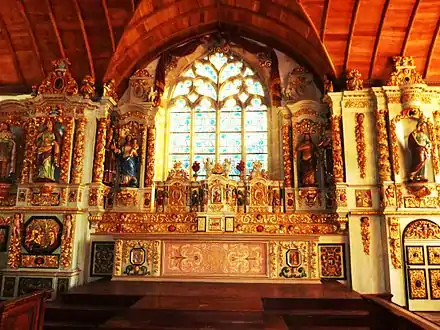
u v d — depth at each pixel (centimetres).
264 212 1299
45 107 1293
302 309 962
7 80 1431
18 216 1230
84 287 1098
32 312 730
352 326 917
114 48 1324
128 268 1212
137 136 1392
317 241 1199
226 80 1504
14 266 1199
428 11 1195
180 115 1489
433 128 1232
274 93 1437
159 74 1462
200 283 1169
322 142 1316
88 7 1233
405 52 1302
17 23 1280
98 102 1318
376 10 1208
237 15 1413
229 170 1327
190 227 1276
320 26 1264
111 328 666
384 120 1252
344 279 1219
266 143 1441
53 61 1332
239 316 746
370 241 1199
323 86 1401
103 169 1295
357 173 1241
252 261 1198
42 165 1229
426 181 1171
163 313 768
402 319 597
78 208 1229
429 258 1155
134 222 1299
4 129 1328
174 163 1423
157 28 1384
